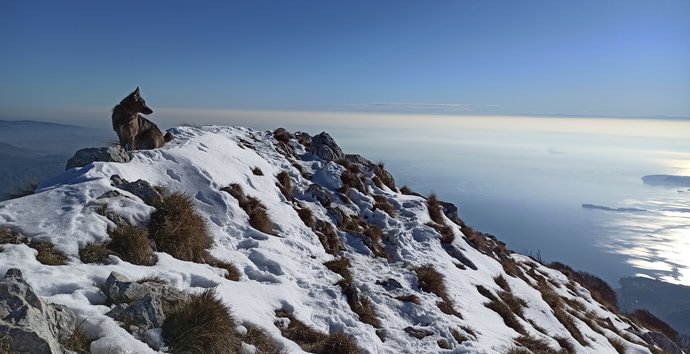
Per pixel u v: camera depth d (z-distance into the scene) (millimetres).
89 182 9266
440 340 10117
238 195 12742
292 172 18500
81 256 7250
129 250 7859
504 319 13883
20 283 5000
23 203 8125
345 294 10453
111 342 5199
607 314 23844
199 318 6125
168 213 9211
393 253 15344
